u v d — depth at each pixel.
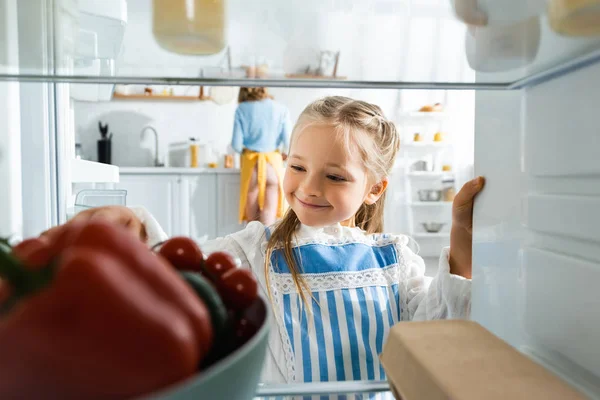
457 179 4.45
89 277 0.17
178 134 4.13
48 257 0.21
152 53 0.38
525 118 0.48
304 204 0.78
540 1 0.30
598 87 0.36
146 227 0.52
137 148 4.09
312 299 0.78
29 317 0.17
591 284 0.38
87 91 1.05
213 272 0.32
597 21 0.31
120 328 0.17
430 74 0.43
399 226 4.27
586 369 0.39
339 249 0.84
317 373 0.74
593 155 0.37
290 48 0.37
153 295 0.20
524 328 0.49
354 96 4.32
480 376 0.32
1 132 0.61
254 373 0.23
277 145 3.49
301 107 4.19
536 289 0.46
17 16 0.37
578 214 0.39
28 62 0.40
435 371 0.32
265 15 0.33
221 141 4.18
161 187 3.46
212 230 3.54
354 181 0.79
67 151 0.88
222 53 0.38
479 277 0.58
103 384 0.17
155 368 0.18
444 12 0.33
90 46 0.37
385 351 0.41
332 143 0.76
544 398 0.29
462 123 4.44
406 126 4.42
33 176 0.68
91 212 0.46
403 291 0.84
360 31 0.35
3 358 0.16
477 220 0.59
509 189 0.51
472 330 0.41
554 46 0.36
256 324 0.28
